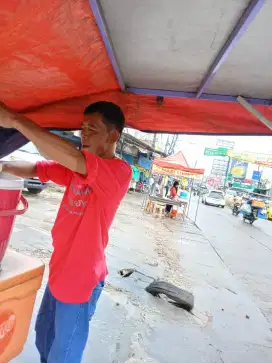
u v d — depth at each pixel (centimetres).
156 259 554
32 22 113
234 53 162
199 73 193
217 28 138
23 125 102
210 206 2347
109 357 243
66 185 152
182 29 141
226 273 558
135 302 355
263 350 306
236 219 1638
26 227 564
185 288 437
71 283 133
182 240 789
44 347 155
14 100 201
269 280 563
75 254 134
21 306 99
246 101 221
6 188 83
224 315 373
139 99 240
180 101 241
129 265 485
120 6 123
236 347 302
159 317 331
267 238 1122
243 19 125
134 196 1808
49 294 154
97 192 125
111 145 143
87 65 165
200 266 569
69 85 187
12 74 163
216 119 255
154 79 209
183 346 283
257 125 255
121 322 303
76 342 138
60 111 215
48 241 505
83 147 142
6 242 91
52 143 105
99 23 126
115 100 229
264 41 145
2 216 83
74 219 137
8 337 95
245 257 724
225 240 918
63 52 142
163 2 120
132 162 2067
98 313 311
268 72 180
